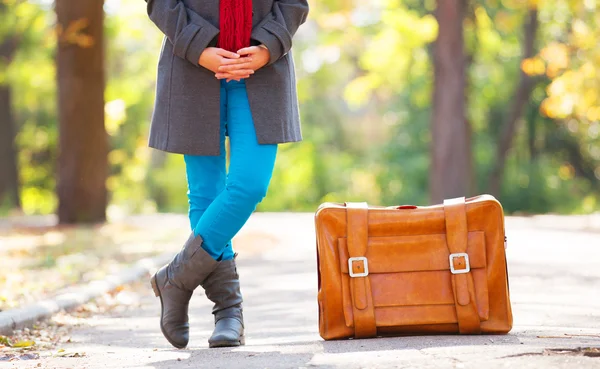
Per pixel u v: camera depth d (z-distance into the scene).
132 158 52.38
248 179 5.69
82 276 12.57
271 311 9.28
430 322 5.94
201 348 6.04
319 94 61.62
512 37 45.59
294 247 18.42
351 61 55.97
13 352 6.55
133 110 49.66
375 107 62.44
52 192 50.09
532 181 47.44
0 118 42.53
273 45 5.64
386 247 6.02
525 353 4.82
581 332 6.16
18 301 9.80
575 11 30.17
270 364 4.92
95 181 24.36
